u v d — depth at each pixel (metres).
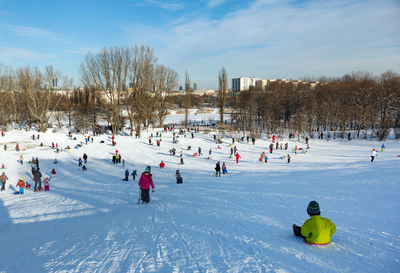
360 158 31.53
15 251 7.47
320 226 5.78
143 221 9.35
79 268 5.70
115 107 52.66
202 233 7.39
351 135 55.91
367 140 50.53
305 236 5.97
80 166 31.64
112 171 29.05
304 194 13.24
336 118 60.03
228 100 114.44
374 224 7.30
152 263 5.63
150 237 7.43
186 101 64.94
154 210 11.14
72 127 67.81
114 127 52.94
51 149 40.88
